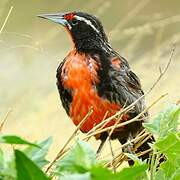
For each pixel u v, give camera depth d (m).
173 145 4.48
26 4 27.58
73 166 3.59
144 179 4.67
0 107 18.00
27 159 3.33
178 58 18.48
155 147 4.57
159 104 14.86
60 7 27.56
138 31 20.88
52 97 16.58
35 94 17.67
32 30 26.19
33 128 15.32
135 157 4.62
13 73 20.12
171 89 15.83
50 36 22.42
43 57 20.77
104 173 3.37
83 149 3.71
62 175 3.59
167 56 18.80
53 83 19.20
